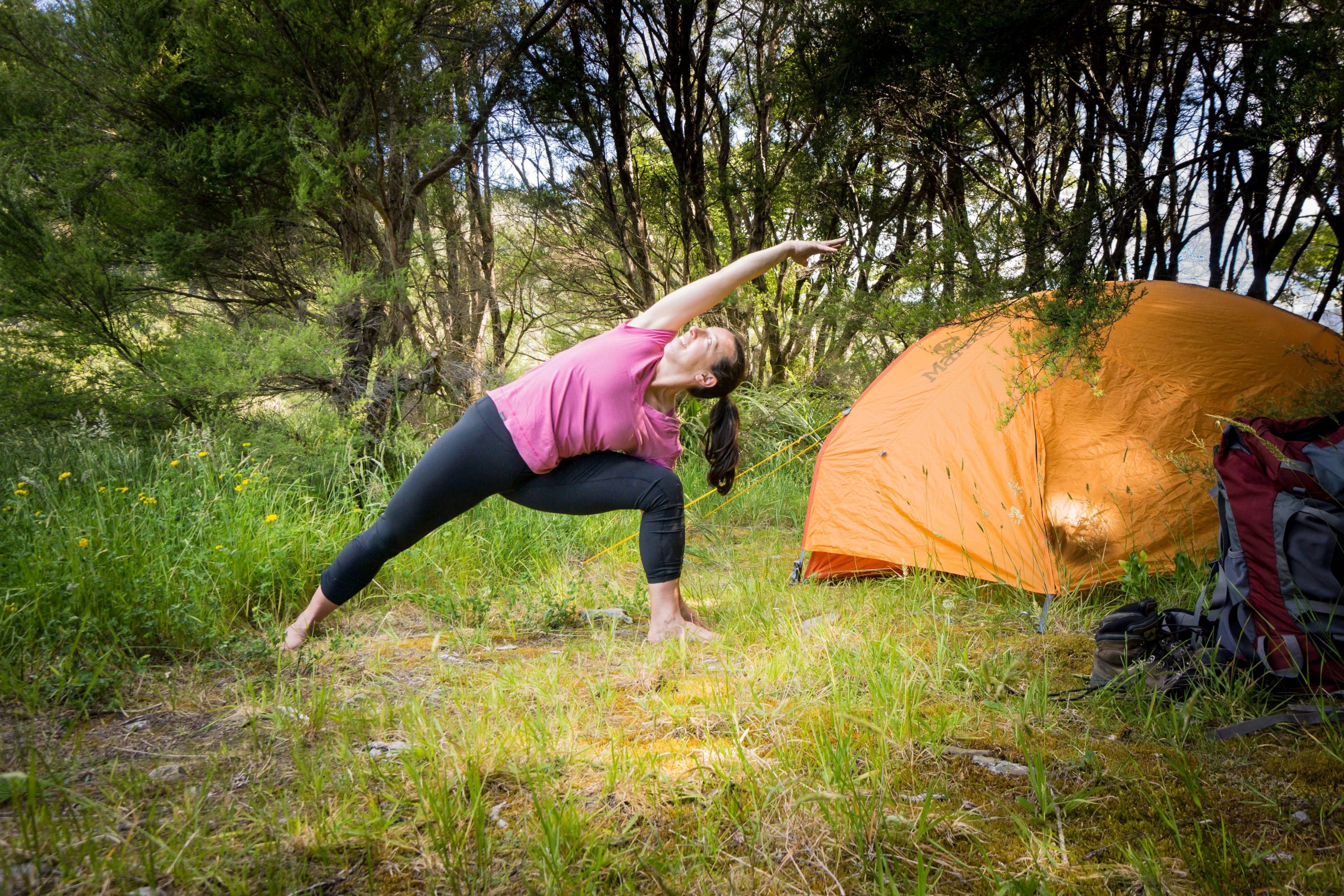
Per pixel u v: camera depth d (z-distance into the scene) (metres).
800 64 6.94
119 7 5.56
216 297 6.20
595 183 8.78
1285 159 4.95
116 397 5.38
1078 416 3.85
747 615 3.50
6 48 5.62
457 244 7.98
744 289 8.34
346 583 3.01
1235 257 6.81
